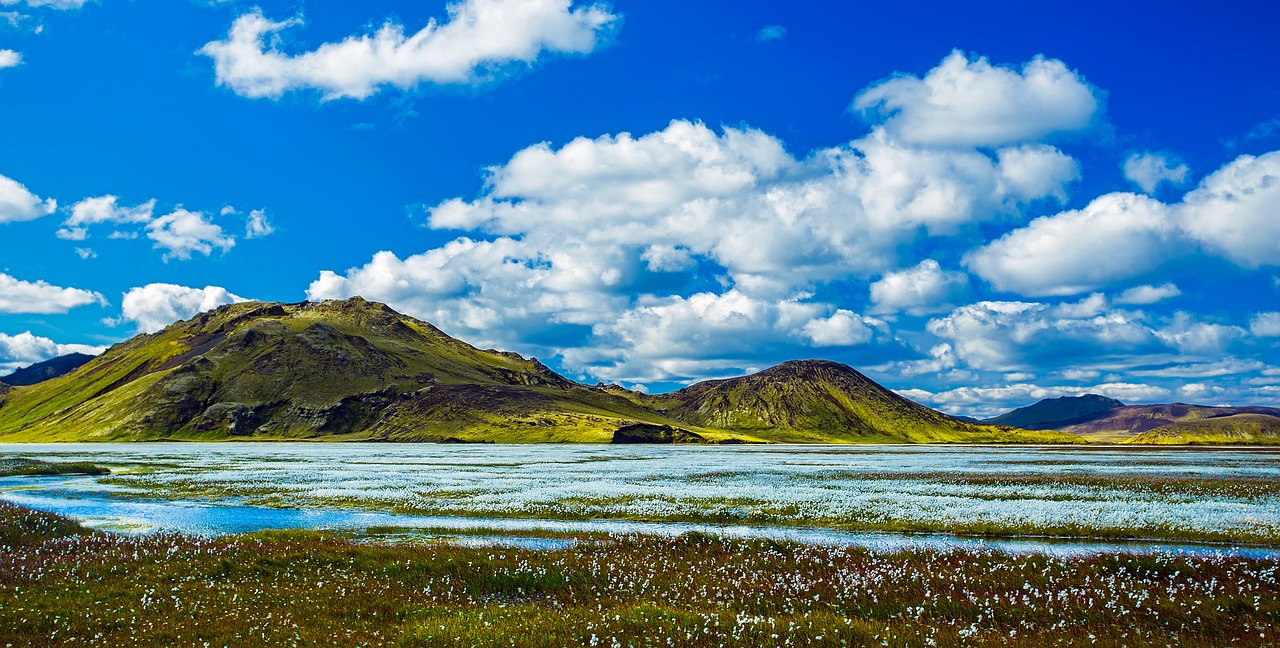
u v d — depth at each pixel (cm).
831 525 4259
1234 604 2091
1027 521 4166
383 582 2495
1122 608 2008
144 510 5178
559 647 1719
